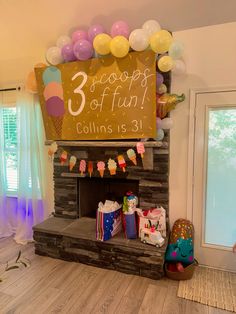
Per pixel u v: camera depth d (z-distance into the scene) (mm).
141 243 2377
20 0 2377
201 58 2400
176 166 2596
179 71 2348
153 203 2656
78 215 3043
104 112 2447
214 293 2141
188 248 2359
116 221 2578
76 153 2895
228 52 2311
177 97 2266
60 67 2508
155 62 2184
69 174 2975
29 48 2990
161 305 1996
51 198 3236
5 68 3275
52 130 2738
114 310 1941
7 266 2574
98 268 2514
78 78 2471
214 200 2535
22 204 3244
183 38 2438
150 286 2225
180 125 2539
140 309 1951
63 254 2668
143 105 2287
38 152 3143
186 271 2303
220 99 2383
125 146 2498
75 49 2260
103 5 2285
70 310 1943
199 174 2531
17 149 3244
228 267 2502
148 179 2645
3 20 2660
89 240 2518
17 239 3211
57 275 2402
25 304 2012
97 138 2539
